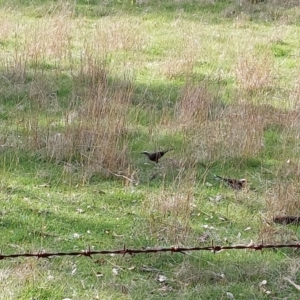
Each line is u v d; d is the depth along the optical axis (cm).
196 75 1691
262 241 876
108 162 1152
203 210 1043
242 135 1278
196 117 1370
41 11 2205
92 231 970
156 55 1861
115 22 2130
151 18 2255
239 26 2205
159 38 2009
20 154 1196
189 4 2448
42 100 1434
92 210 1029
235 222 1017
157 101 1509
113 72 1664
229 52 1898
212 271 875
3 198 1043
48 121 1332
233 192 1108
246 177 1170
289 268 889
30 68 1689
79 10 2286
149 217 1005
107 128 1260
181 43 1966
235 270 880
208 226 998
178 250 769
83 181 1102
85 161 1175
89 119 1302
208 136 1278
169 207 1015
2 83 1552
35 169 1151
